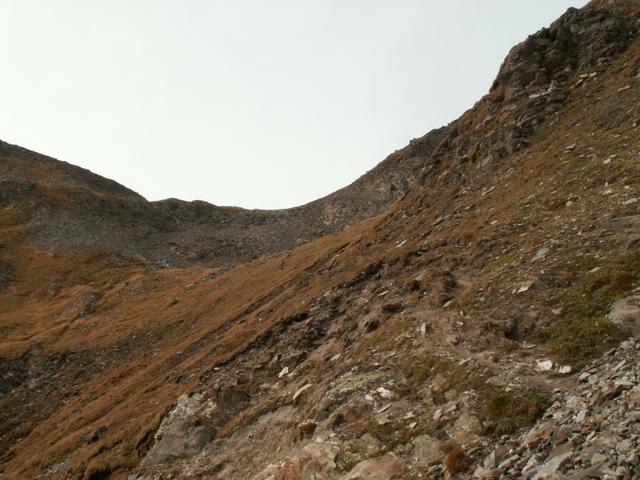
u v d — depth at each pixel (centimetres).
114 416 3500
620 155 2395
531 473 942
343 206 13800
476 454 1158
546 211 2370
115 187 19062
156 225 15200
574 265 1753
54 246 12612
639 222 1800
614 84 3194
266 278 6025
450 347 1681
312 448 1476
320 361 2439
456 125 4828
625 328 1345
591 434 934
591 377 1192
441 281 2300
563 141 3002
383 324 2223
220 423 2453
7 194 14762
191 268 10881
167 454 2372
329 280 3844
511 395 1283
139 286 9550
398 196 12406
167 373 3894
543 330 1527
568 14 4262
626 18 3888
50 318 8806
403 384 1628
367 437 1425
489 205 3020
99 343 6606
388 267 3162
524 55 4188
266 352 2991
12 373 6384
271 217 16050
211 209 17562
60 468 3111
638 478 752
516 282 1856
